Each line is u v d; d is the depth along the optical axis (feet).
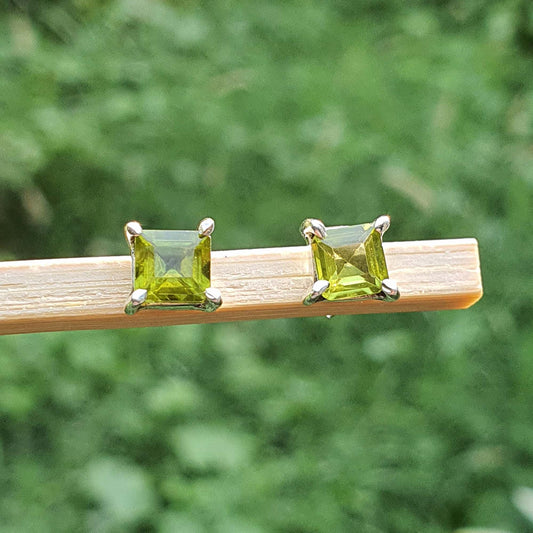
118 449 0.94
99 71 1.18
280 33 1.32
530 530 0.91
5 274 0.42
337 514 0.91
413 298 0.43
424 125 1.21
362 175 1.16
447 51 1.31
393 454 0.99
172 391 0.96
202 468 0.93
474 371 1.06
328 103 1.22
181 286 0.41
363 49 1.30
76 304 0.42
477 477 0.97
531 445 0.98
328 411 1.02
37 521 0.86
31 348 0.95
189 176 1.14
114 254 1.09
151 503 0.87
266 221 1.13
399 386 1.06
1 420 0.95
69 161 1.10
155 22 1.25
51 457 0.93
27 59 1.13
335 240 0.42
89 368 0.97
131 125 1.15
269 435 1.00
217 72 1.24
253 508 0.88
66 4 1.23
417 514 0.95
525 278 1.10
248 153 1.17
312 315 0.43
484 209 1.16
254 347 1.08
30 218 1.09
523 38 1.33
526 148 1.19
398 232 1.13
